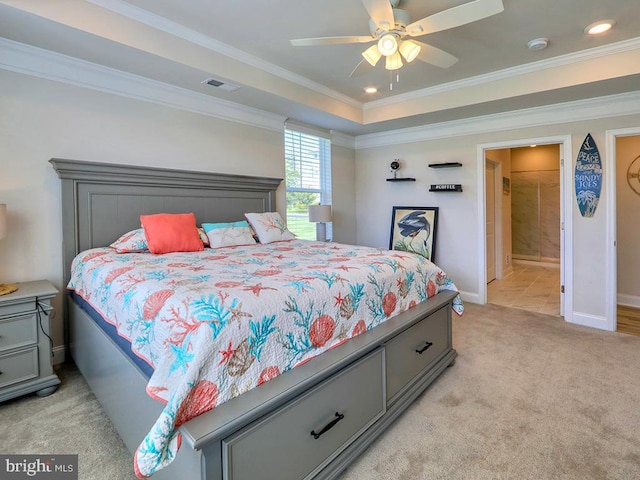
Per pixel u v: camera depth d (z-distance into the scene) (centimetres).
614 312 346
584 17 248
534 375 253
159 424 109
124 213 301
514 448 177
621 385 237
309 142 483
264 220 366
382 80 373
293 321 154
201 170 356
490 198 555
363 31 271
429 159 477
